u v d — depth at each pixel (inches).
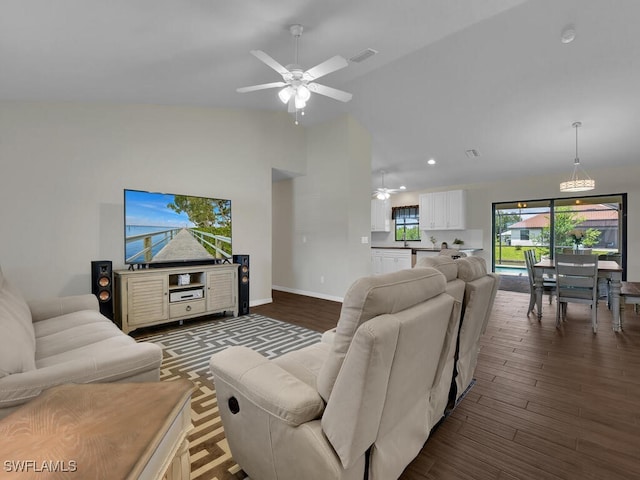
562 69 147.8
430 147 243.1
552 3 114.5
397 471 51.5
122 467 26.4
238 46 109.1
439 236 334.3
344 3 94.2
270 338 133.9
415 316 46.0
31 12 73.2
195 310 153.6
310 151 228.7
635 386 91.5
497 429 71.4
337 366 43.6
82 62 101.2
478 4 102.5
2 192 122.0
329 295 217.6
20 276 125.3
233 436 54.2
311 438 42.6
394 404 48.1
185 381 42.9
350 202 207.9
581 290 147.0
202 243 164.7
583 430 71.0
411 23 110.1
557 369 103.4
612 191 247.3
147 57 105.4
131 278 133.4
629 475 57.5
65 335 79.0
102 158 143.5
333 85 170.1
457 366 78.8
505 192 295.9
